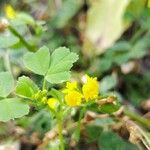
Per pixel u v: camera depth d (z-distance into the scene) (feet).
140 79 0.40
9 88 0.21
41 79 0.35
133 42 0.42
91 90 0.22
